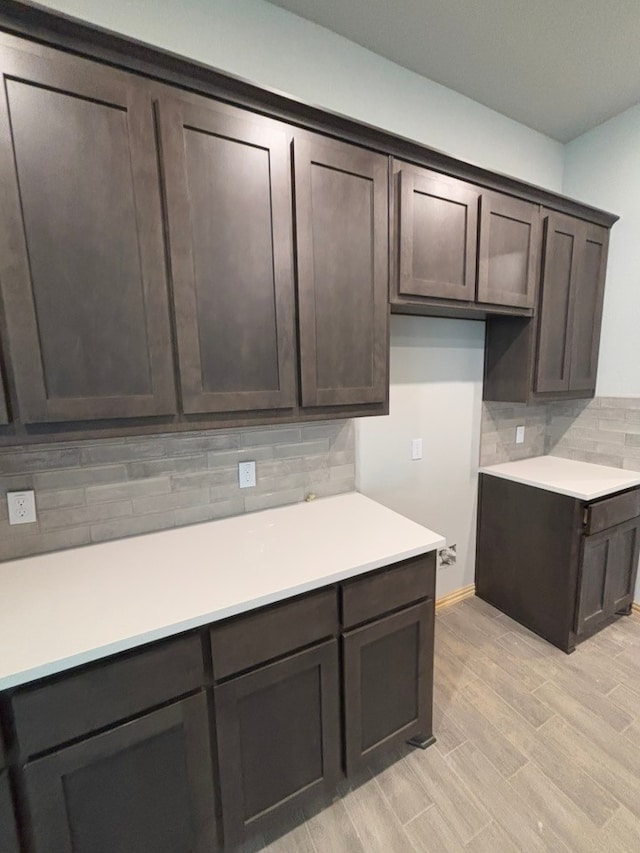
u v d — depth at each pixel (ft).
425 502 7.57
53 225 3.26
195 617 3.27
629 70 6.10
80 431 3.60
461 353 7.56
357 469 6.64
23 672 2.70
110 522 4.74
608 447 8.00
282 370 4.46
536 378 7.04
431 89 6.38
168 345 3.84
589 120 7.43
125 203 3.51
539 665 6.50
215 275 3.96
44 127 3.14
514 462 8.55
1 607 3.42
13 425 3.34
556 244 6.72
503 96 6.75
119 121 3.40
